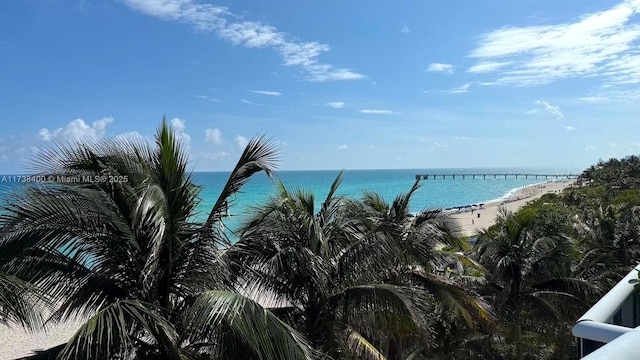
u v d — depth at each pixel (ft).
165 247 20.48
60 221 19.29
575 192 175.32
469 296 34.22
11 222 18.70
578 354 8.07
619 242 76.59
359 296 26.20
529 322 53.83
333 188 32.24
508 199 312.91
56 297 19.72
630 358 4.26
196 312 17.71
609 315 8.93
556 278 53.11
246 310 17.47
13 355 49.01
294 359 17.15
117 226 20.02
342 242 29.19
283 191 30.40
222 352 18.75
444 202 299.17
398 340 34.94
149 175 21.02
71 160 20.33
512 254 52.65
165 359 19.57
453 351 44.32
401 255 28.09
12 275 18.54
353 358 24.94
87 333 15.35
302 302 27.86
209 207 23.18
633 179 222.69
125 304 17.21
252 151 22.77
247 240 24.58
